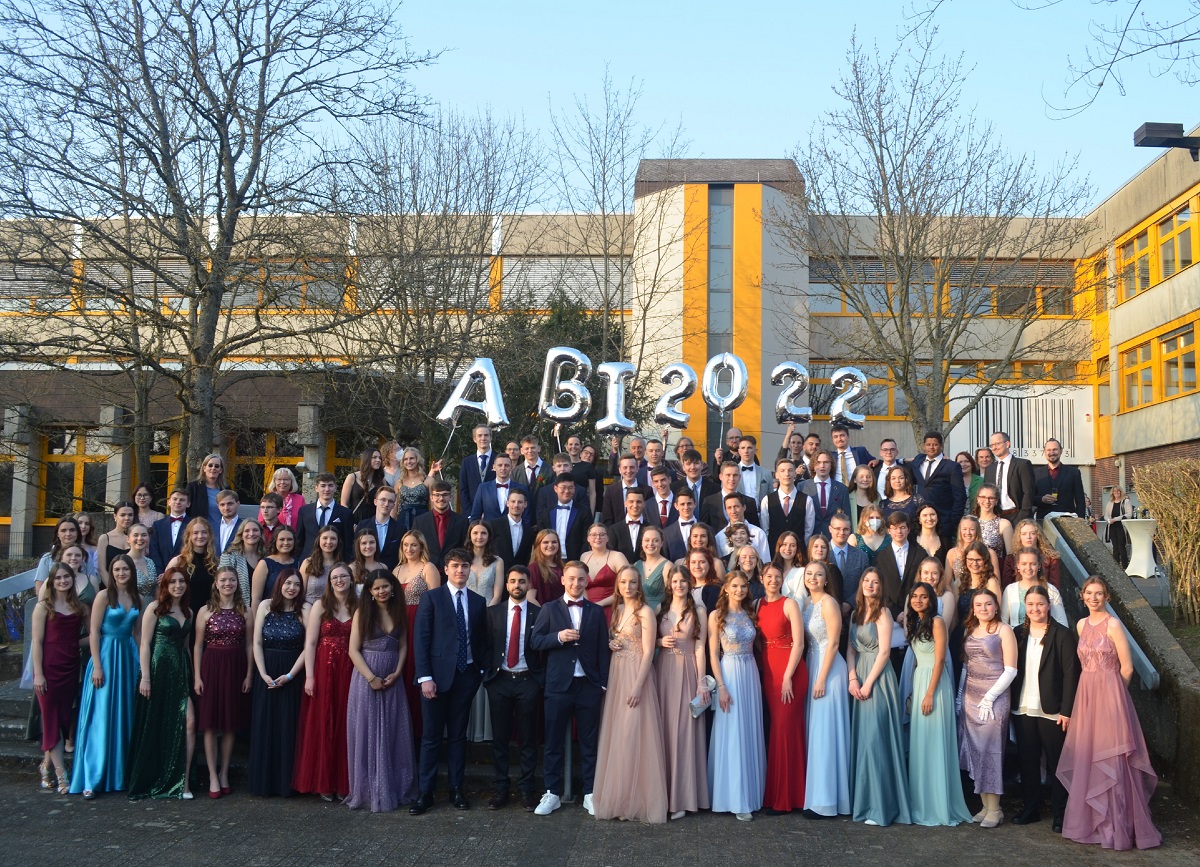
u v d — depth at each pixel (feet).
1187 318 79.46
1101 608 24.00
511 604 25.79
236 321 65.92
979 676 24.62
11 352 47.47
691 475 33.63
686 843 22.44
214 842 22.25
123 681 26.45
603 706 25.31
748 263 89.30
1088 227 72.95
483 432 34.68
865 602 25.31
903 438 91.61
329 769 25.40
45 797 25.67
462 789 25.86
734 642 24.95
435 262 63.10
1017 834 23.39
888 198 65.87
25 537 73.77
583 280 89.40
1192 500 32.30
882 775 24.23
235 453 75.20
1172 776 26.00
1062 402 94.89
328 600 25.98
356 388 61.21
